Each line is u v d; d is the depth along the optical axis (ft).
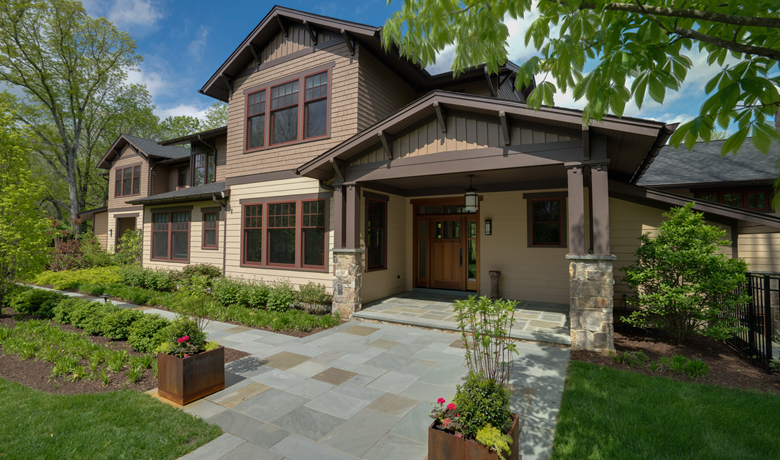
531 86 41.70
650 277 19.74
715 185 27.89
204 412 12.68
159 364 14.07
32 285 43.50
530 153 20.04
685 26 6.50
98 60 84.53
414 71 34.01
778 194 5.53
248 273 35.14
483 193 32.04
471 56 10.28
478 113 21.53
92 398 13.52
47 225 28.55
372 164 25.36
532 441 10.77
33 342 19.16
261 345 20.40
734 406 12.51
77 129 84.02
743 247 23.80
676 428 11.12
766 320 16.29
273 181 33.76
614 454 9.96
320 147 30.99
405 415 12.50
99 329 21.85
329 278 29.60
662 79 6.34
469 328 22.27
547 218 29.84
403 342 20.88
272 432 11.41
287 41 33.83
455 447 8.75
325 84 31.27
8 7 70.49
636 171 24.61
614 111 6.86
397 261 34.14
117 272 45.37
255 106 35.78
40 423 11.69
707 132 5.84
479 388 9.37
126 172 61.46
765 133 5.41
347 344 20.54
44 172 85.15
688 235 19.12
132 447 10.42
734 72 5.56
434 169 22.80
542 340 19.81
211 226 41.68
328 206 29.89
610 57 6.59
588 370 15.88
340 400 13.64
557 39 6.96
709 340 20.72
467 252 33.30
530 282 30.12
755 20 5.10
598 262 18.48
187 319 15.02
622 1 6.26
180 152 63.57
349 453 10.34
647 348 19.25
